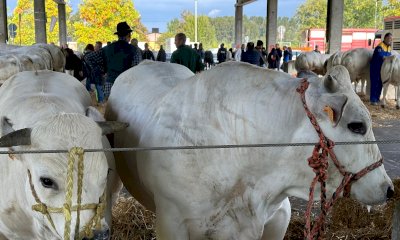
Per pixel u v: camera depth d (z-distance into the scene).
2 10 18.19
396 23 22.67
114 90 3.96
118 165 3.63
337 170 2.46
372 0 57.50
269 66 22.11
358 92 15.88
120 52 6.75
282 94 2.57
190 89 2.88
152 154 2.87
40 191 2.32
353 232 4.20
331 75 2.44
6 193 2.80
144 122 3.18
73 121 2.37
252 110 2.60
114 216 4.45
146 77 3.77
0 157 2.83
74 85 3.63
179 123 2.82
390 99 14.52
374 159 2.45
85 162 2.29
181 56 7.53
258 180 2.67
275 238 3.07
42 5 22.33
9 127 2.64
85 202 2.27
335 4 16.25
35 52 12.36
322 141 2.39
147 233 4.29
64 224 2.31
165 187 2.80
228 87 2.71
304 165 2.51
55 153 2.27
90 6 41.75
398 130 9.71
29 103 2.83
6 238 3.05
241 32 32.75
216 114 2.70
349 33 32.84
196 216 2.77
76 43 45.59
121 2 42.72
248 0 30.16
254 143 2.60
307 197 2.60
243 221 2.74
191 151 2.70
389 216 4.15
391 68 12.49
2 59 9.84
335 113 2.36
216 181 2.69
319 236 2.48
